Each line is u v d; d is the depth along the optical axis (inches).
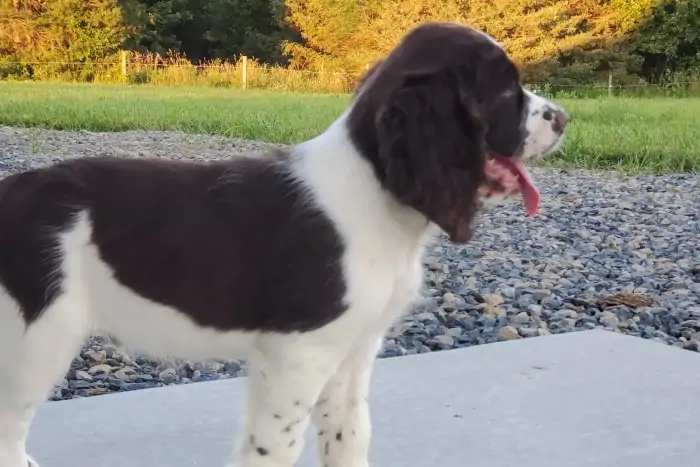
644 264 118.3
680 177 202.1
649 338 84.0
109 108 316.8
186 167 52.9
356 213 50.5
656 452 59.5
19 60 533.3
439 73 51.1
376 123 50.7
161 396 66.7
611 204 165.8
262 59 590.2
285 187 51.4
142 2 586.9
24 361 51.5
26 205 51.8
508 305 96.5
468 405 65.4
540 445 60.3
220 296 51.1
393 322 53.8
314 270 50.1
